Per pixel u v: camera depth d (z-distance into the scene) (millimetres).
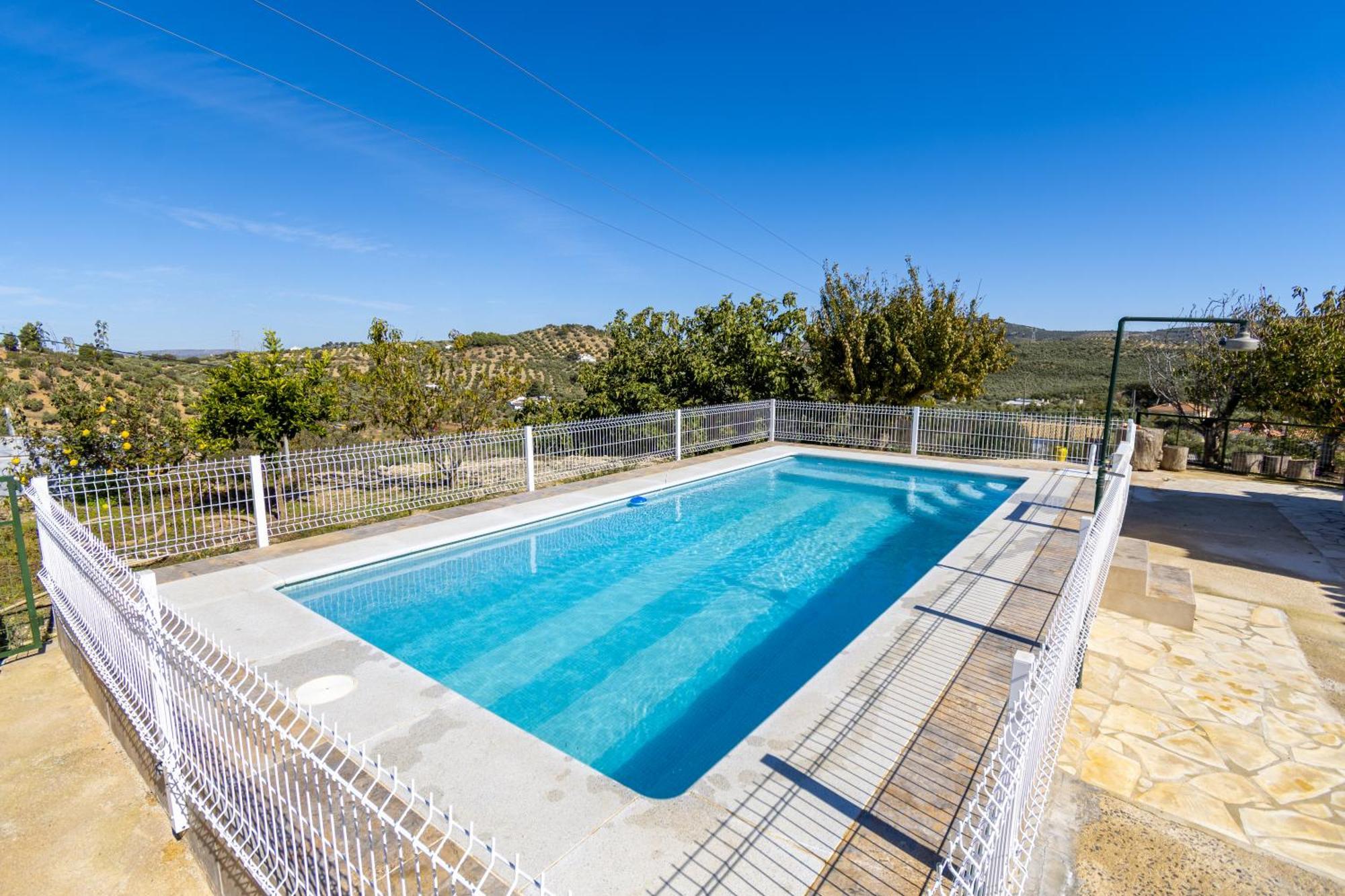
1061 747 4102
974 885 1732
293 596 6789
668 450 13992
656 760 4699
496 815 3170
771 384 17484
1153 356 18281
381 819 1982
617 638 6551
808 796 3297
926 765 3553
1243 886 3062
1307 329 13297
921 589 6258
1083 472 12711
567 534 9781
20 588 7148
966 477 13164
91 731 4430
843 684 4438
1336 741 4281
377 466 9180
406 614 7031
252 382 10555
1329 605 6691
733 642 6500
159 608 3373
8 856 3342
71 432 10523
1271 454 14055
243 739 2682
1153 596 6191
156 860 3334
